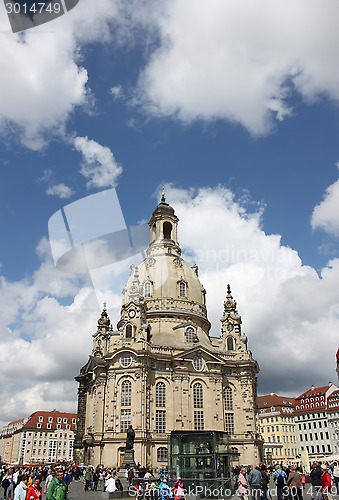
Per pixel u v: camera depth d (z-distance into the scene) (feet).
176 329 373.40
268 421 573.33
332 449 520.42
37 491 96.73
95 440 325.62
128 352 333.83
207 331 408.87
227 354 375.04
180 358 345.31
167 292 391.86
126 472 249.14
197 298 406.62
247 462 336.70
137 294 383.04
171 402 336.70
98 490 223.92
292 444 557.74
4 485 135.33
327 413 533.96
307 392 581.12
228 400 359.05
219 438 193.67
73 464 344.49
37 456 611.88
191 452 190.19
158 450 317.42
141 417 314.96
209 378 349.61
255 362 377.30
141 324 350.84
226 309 401.08
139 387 323.37
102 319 428.56
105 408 330.13
